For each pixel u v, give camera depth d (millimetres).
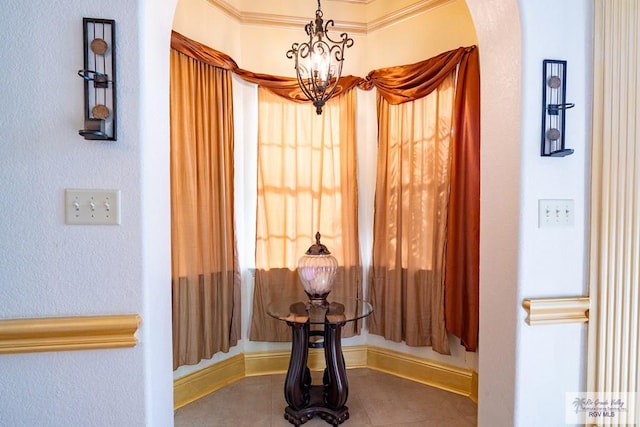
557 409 1386
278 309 2096
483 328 1550
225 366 2467
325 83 1709
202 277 2219
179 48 2057
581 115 1383
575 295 1391
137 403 1170
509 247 1394
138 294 1163
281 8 2582
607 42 1348
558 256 1375
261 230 2551
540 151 1342
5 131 1102
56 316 1134
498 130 1453
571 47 1361
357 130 2682
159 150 1291
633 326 1358
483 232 1552
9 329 1095
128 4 1141
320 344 2062
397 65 2557
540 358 1367
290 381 2020
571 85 1371
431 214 2365
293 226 2574
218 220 2340
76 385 1148
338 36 2656
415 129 2422
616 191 1354
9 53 1101
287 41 2613
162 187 1321
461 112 2172
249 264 2582
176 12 2104
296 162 2580
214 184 2316
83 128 1135
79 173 1133
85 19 1115
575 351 1392
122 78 1141
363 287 2707
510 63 1380
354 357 2715
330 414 2008
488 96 1513
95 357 1153
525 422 1362
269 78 2504
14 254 1114
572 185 1379
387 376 2586
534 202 1347
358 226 2678
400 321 2502
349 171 2621
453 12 2279
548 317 1348
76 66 1129
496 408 1466
